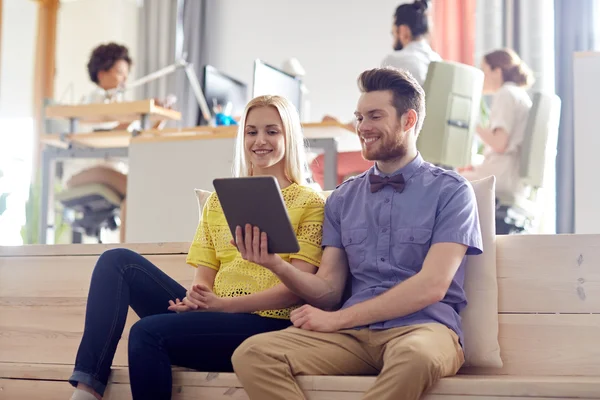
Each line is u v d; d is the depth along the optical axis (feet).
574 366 6.01
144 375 5.61
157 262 7.08
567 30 17.16
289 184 6.57
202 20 21.95
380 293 5.84
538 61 17.60
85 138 13.65
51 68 22.97
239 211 5.40
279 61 21.13
